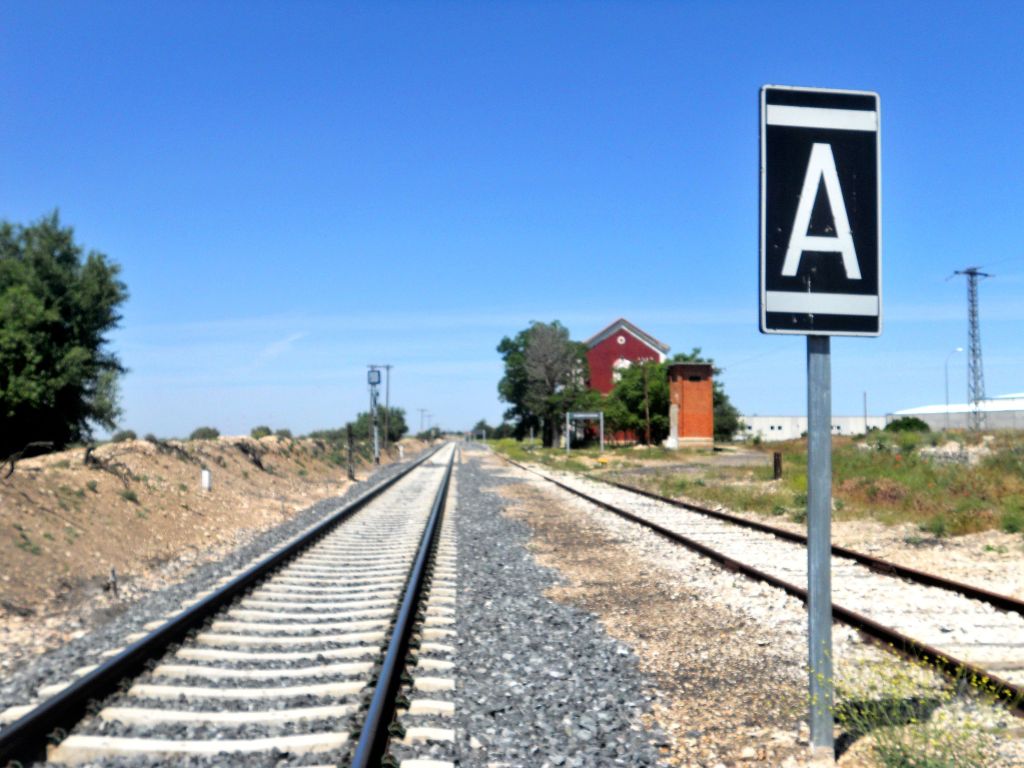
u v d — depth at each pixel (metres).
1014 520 15.05
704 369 68.56
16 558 11.07
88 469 17.20
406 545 15.69
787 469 34.28
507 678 7.11
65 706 5.68
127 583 11.88
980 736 5.20
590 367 105.00
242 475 27.16
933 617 9.01
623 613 9.80
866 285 5.27
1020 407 89.06
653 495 26.61
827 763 5.20
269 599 10.43
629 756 5.44
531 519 20.83
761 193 5.23
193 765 5.14
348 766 5.03
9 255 43.81
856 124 5.32
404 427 150.25
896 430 65.50
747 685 6.91
